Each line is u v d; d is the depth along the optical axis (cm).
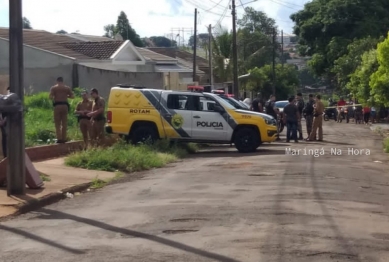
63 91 2058
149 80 3550
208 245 868
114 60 3912
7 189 1270
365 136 3266
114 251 849
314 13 5769
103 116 2103
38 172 1509
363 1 5569
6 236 959
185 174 1644
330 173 1627
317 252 835
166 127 2231
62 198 1318
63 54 3697
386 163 1958
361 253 840
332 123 5022
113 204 1216
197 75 5075
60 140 2056
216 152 2303
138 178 1616
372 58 3634
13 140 1254
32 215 1135
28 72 3575
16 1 1221
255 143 2255
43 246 888
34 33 4256
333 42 5522
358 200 1244
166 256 819
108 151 1841
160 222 1023
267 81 7100
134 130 2239
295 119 2755
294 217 1049
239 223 1002
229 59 6088
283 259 800
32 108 2614
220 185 1415
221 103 2264
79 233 965
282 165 1794
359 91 3728
